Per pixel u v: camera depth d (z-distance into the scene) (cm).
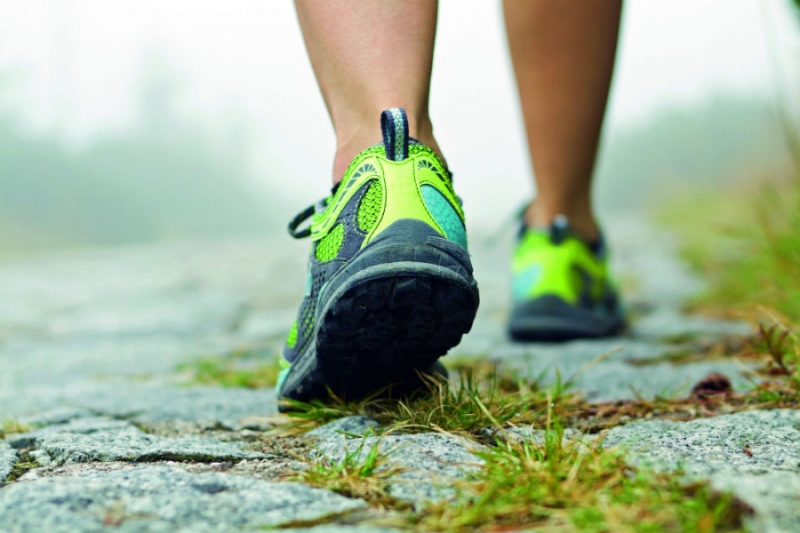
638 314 291
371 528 85
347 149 129
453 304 116
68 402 174
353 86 128
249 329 297
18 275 518
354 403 136
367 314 117
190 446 121
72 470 114
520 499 89
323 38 129
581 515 82
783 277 256
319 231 127
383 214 117
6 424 153
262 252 633
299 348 135
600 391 167
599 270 240
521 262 238
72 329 307
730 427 121
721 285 307
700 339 228
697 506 83
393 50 128
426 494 95
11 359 248
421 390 135
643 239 589
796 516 81
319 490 96
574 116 221
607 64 217
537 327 230
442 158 131
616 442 114
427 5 131
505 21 220
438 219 119
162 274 494
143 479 100
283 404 141
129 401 171
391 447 112
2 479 111
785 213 306
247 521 87
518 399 145
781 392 145
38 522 86
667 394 161
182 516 88
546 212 236
